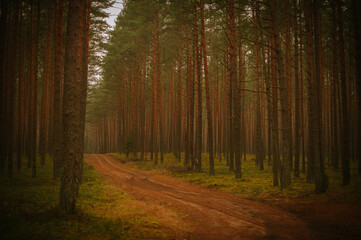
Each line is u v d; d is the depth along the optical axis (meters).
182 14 21.61
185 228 7.01
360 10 11.85
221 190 13.03
